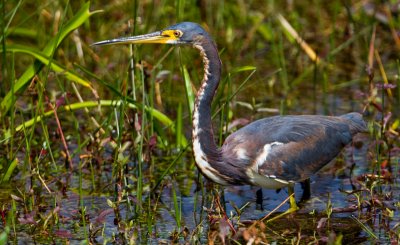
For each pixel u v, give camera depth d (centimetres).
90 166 1242
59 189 1194
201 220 1059
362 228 1051
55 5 1741
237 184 1144
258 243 948
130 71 1343
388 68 1738
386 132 1268
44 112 1290
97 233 1034
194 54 1778
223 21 1969
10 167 1198
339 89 1661
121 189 1066
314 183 1248
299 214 1118
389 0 1875
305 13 2030
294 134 1141
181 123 1334
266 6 2030
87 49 1727
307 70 1697
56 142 1347
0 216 1078
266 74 1741
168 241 1004
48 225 1055
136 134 1259
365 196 1163
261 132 1138
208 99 1112
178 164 1309
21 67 1702
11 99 1202
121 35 1714
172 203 1155
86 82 1251
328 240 925
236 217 1048
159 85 1550
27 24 1803
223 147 1132
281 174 1122
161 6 1666
